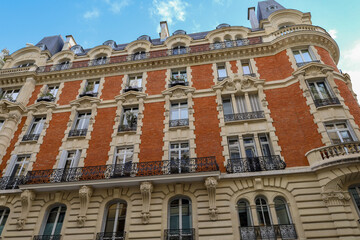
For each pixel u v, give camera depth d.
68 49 23.94
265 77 16.31
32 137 16.25
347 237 9.90
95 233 11.82
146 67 18.81
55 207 13.29
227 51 17.91
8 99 18.41
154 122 15.42
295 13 19.56
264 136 13.97
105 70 19.20
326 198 10.92
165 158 13.66
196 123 14.88
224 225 11.09
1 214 13.54
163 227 11.52
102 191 12.91
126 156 14.48
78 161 14.85
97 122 16.19
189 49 19.20
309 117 13.52
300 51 16.95
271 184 11.91
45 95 18.45
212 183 11.66
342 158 11.07
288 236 10.52
